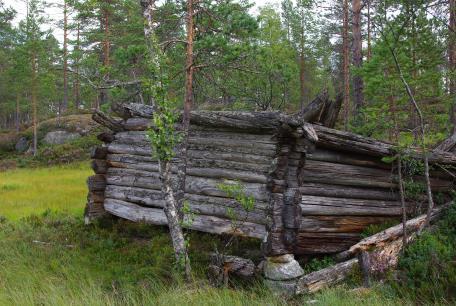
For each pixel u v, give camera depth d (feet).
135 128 35.96
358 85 50.83
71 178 71.36
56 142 111.96
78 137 112.06
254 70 31.60
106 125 37.63
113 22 68.80
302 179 25.72
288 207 24.32
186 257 23.71
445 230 27.99
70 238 33.40
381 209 29.45
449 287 21.67
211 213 28.50
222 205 27.99
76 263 27.48
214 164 28.78
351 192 28.19
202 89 34.17
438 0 32.07
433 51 27.53
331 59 112.47
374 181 29.22
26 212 44.86
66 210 45.55
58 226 37.83
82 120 118.93
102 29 74.02
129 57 27.81
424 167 29.14
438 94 28.66
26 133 117.50
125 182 35.96
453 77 29.01
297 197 24.49
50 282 22.48
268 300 20.85
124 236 33.32
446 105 29.35
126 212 35.35
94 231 34.81
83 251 30.27
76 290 22.07
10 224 38.24
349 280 23.35
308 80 92.32
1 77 141.59
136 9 42.34
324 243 26.73
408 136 29.32
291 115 24.57
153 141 23.49
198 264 25.67
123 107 36.27
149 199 33.76
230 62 30.27
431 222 29.43
